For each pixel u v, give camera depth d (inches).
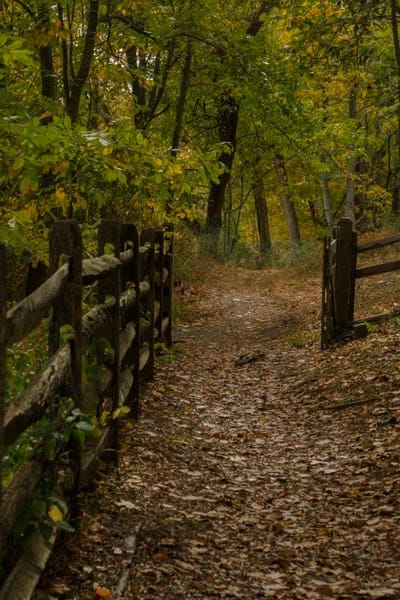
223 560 188.4
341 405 346.9
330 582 177.9
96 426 218.8
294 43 620.1
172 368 450.3
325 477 262.5
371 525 212.5
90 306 258.8
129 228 290.5
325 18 596.7
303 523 220.1
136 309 294.8
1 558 127.6
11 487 133.7
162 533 197.9
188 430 320.8
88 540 180.2
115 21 513.3
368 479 251.9
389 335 442.3
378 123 1333.7
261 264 1212.5
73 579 159.5
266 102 872.9
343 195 1632.6
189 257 934.4
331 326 481.4
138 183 327.9
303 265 1013.8
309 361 458.0
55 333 170.9
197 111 1058.1
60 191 313.7
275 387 418.0
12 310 124.3
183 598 162.9
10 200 333.4
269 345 545.6
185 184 332.8
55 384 150.6
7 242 256.2
